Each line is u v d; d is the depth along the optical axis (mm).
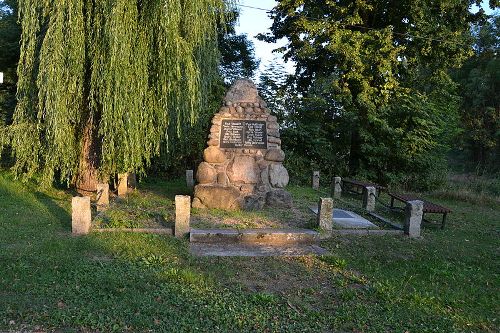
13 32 17266
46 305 5086
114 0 9984
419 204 9383
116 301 5301
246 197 11164
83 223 8305
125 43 10102
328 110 20078
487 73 37125
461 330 5090
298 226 9484
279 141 11695
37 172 12578
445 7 18359
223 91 18578
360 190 16969
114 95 10250
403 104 18109
